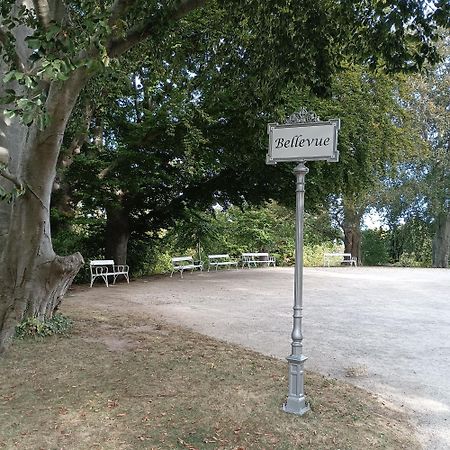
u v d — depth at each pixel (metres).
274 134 4.54
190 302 10.98
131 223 16.12
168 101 12.04
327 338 7.70
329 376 5.75
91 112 11.22
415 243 29.95
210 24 8.54
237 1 6.57
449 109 25.72
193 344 6.74
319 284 15.26
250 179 15.55
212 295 12.22
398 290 14.04
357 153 14.66
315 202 17.56
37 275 6.55
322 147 4.34
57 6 4.65
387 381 5.65
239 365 5.79
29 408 4.53
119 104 13.66
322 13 6.55
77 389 4.98
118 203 13.84
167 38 7.70
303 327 8.49
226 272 19.20
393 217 27.91
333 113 12.81
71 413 4.41
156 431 4.06
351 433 4.10
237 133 12.90
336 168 14.43
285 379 5.29
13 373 5.42
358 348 7.10
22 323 6.50
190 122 11.87
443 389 5.40
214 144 13.56
